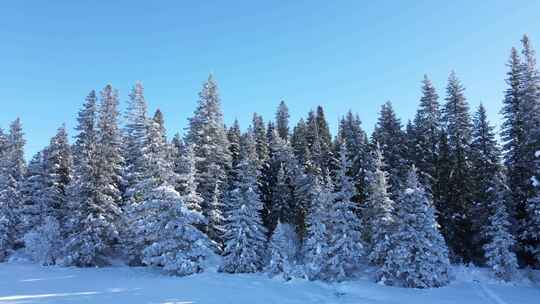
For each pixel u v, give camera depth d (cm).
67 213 4331
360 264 3478
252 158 4041
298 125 5931
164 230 3356
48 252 3972
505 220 3231
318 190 3475
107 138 4216
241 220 3566
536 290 2830
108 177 4112
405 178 3944
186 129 4700
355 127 4791
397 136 4353
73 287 2670
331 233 3319
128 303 2197
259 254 3588
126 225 4100
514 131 3641
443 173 3853
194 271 3297
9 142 5169
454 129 4166
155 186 3569
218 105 4575
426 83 4600
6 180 4728
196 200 3666
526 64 3691
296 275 3153
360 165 4331
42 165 4831
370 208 3541
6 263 4106
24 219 4500
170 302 2261
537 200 3083
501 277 3138
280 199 4256
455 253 3669
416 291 2758
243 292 2611
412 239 2978
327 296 2600
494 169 3791
